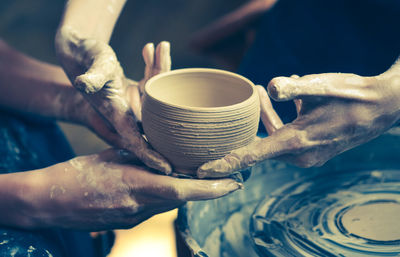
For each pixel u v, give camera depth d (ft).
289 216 3.36
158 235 5.74
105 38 3.58
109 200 3.00
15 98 4.15
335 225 3.22
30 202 3.15
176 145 2.65
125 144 2.99
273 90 2.55
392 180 3.62
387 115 2.91
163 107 2.60
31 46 11.39
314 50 5.35
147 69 3.24
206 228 3.32
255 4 6.73
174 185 2.76
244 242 3.29
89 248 4.12
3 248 3.11
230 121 2.59
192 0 13.26
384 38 5.02
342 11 5.16
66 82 4.17
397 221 3.20
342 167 3.83
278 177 3.75
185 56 11.05
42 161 4.05
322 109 2.80
